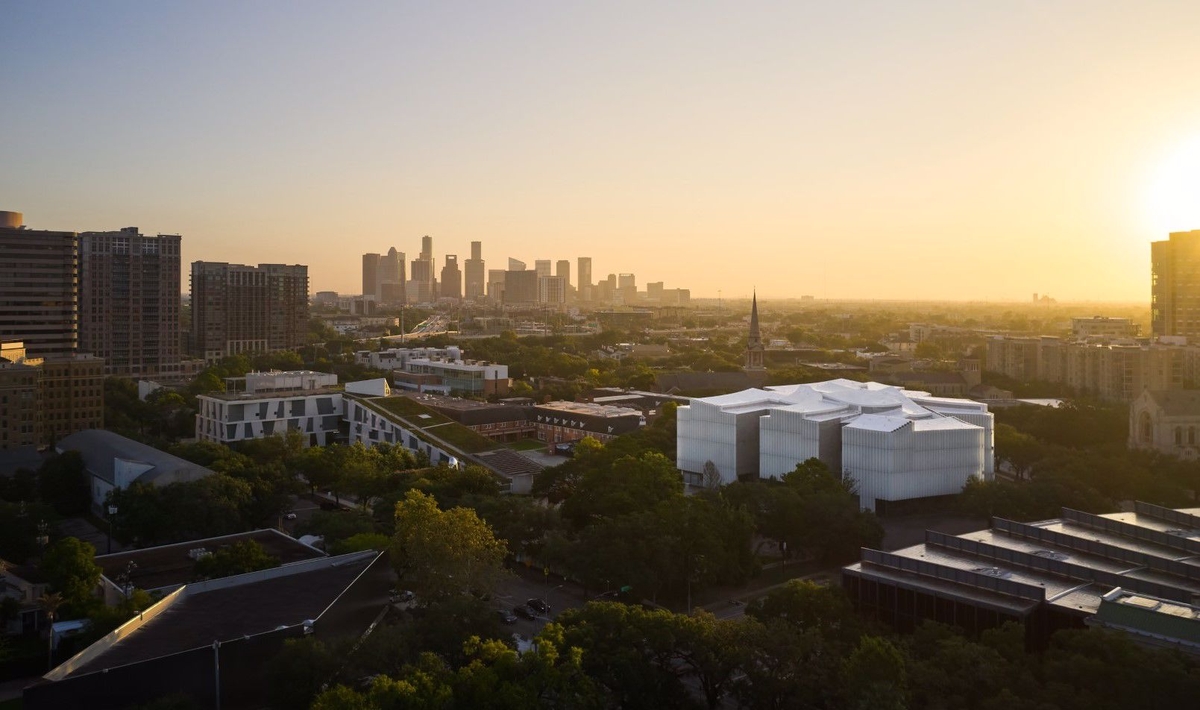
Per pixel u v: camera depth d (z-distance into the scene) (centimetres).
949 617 14275
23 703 11150
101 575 16875
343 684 12444
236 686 12875
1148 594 14075
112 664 12144
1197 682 10812
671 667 13438
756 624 12875
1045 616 13750
